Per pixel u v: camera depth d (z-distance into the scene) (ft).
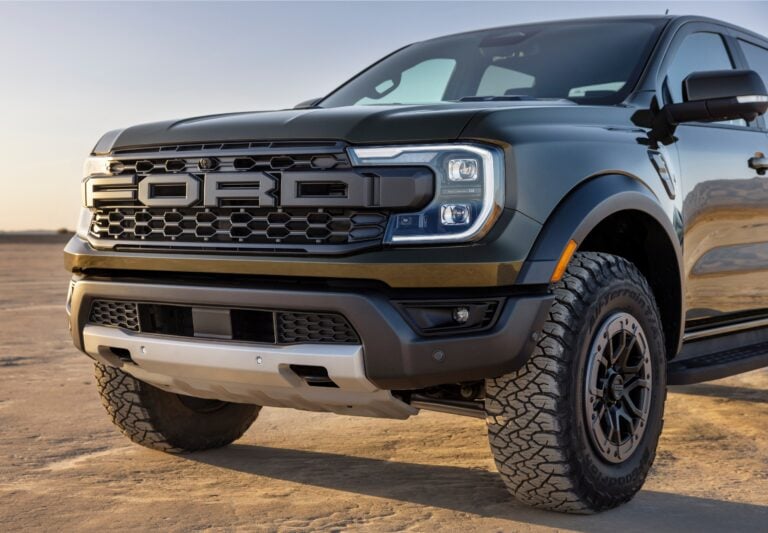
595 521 10.53
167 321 11.09
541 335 10.27
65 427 15.16
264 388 10.66
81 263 11.62
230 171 10.59
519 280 9.79
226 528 10.05
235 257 10.36
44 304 39.65
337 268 9.85
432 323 9.81
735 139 14.39
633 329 11.21
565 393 10.25
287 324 10.23
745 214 14.39
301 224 10.14
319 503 11.07
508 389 10.30
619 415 11.10
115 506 10.84
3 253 140.36
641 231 12.48
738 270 14.37
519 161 10.00
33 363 22.18
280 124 10.54
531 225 9.95
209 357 10.60
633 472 11.19
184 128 11.18
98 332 11.51
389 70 15.47
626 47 13.71
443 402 11.13
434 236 9.73
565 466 10.28
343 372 9.89
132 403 12.96
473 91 14.15
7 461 12.91
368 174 9.87
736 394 19.03
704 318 13.93
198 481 12.05
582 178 10.64
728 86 12.12
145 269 11.07
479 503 11.14
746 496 11.60
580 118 11.30
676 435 15.15
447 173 9.82
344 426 15.71
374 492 11.59
